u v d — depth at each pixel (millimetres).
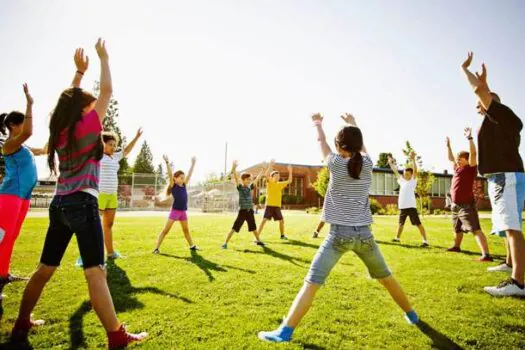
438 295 3600
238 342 2445
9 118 3453
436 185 37906
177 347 2348
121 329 2332
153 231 9102
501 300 3445
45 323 2746
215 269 4637
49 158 2420
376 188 34656
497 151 3807
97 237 2355
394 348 2416
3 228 3412
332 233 2559
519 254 3609
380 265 2613
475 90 3756
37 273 2475
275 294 3568
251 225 6871
